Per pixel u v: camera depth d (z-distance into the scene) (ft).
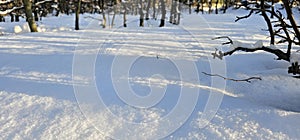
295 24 10.80
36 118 9.10
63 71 14.69
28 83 12.84
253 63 16.88
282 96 11.44
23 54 20.36
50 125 8.57
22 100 10.69
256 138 7.63
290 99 11.16
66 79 13.12
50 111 9.58
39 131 8.25
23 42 27.91
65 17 83.20
